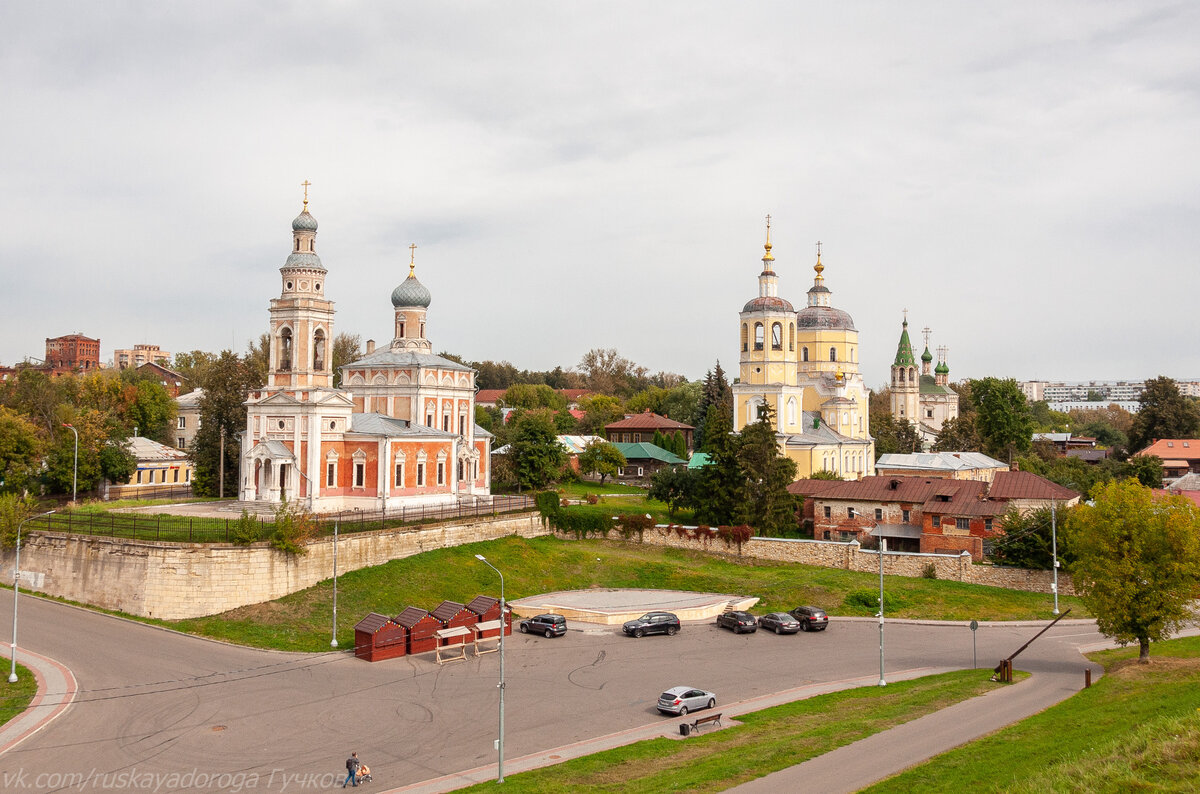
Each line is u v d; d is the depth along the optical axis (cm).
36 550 8156
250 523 7588
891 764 4409
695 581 9075
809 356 14862
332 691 5944
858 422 14775
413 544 8756
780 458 10475
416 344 11494
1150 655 6625
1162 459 15988
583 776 4459
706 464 10675
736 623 7625
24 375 11925
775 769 4391
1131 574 6206
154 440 14350
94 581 7744
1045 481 9969
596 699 5819
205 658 6575
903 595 8594
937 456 13512
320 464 9362
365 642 6725
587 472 14738
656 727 5281
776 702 5756
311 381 9619
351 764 4475
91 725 5284
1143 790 3569
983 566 8950
